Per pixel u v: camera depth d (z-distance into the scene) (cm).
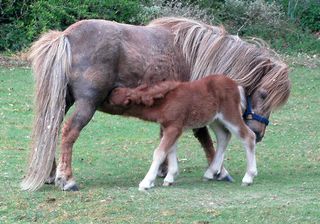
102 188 870
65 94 853
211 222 729
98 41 859
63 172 854
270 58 955
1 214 759
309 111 1578
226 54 938
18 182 899
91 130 1327
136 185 901
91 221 732
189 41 930
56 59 848
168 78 912
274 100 936
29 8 2131
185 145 1228
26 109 1479
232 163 1083
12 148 1141
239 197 830
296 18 2573
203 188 880
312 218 745
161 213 757
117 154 1130
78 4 2112
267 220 737
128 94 866
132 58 878
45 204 794
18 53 2047
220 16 2414
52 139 842
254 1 2522
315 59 2220
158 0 2283
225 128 938
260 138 947
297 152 1171
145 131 1338
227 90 895
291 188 887
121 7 2177
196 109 876
